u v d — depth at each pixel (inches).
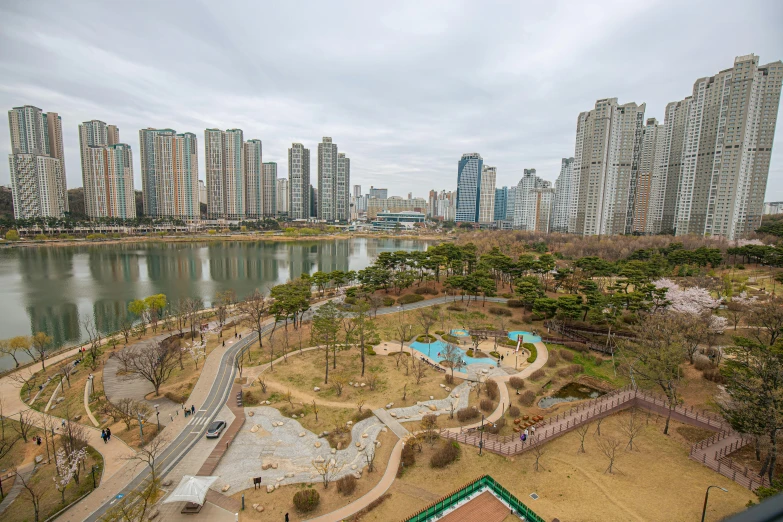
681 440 2411.4
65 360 3860.7
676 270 5703.7
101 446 2485.2
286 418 2755.9
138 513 1862.7
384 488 2105.1
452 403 2861.7
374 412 2807.6
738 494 1942.7
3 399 3191.4
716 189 7810.0
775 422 1876.2
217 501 2032.5
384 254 5871.1
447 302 5167.3
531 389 3134.8
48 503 2068.2
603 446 2364.7
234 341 4151.1
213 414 2810.0
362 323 3567.9
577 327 4242.1
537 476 2140.7
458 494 1935.3
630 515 1846.7
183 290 6619.1
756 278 5231.3
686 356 3277.6
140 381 3309.5
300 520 1907.0
